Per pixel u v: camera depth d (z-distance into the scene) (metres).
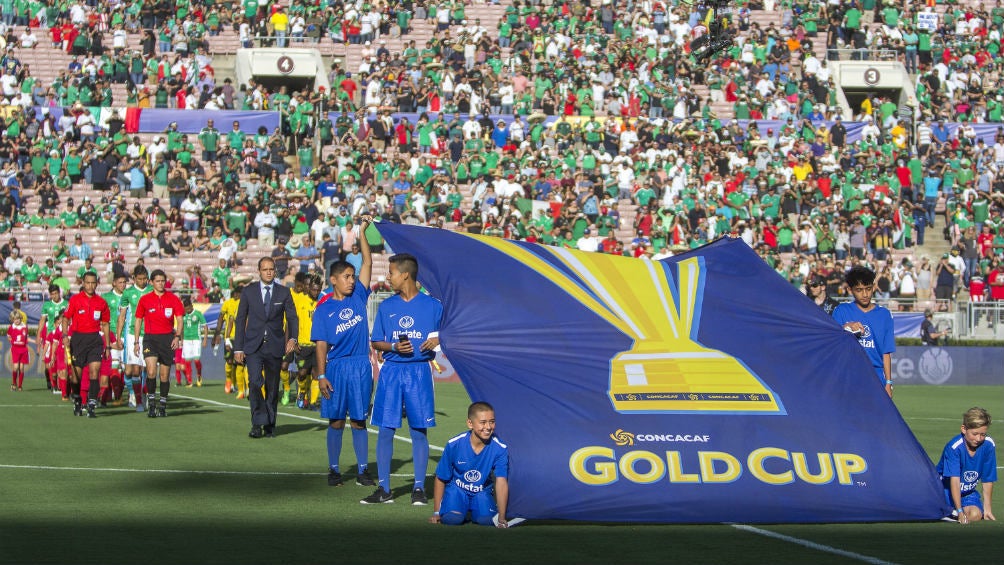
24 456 11.95
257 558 7.17
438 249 10.32
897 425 9.19
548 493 8.43
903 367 27.75
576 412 8.84
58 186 31.39
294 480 10.51
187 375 23.09
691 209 31.89
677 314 9.80
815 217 32.03
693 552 7.49
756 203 32.88
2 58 34.69
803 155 34.22
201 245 30.09
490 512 8.47
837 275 29.70
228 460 11.82
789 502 8.59
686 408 8.97
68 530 8.04
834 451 8.87
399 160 32.47
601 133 34.12
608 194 32.69
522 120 34.59
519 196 31.23
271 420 13.95
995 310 29.11
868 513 8.63
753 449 8.79
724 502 8.52
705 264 10.58
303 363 17.58
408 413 9.27
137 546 7.50
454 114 33.75
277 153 32.22
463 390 23.14
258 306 13.77
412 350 9.20
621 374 9.16
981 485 9.08
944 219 34.72
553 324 9.49
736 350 9.52
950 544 7.84
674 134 34.78
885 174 34.78
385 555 7.30
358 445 10.18
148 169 31.98
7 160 31.52
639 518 8.42
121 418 16.08
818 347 9.70
